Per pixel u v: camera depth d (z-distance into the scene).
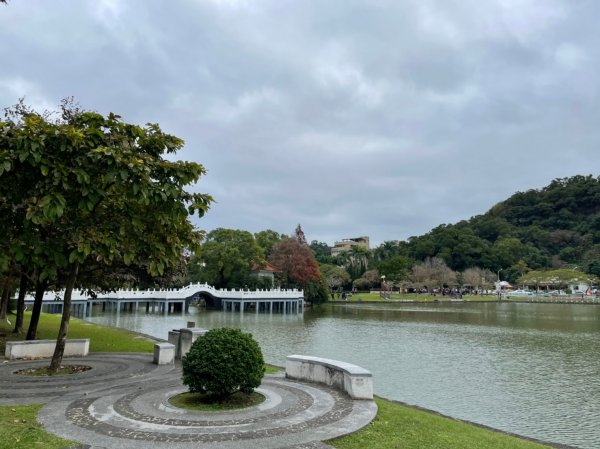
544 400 18.42
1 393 11.48
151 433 8.36
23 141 10.49
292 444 7.87
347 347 32.53
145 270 22.36
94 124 12.63
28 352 16.77
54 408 9.92
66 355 17.30
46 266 12.17
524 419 16.06
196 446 7.70
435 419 10.72
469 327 47.00
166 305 62.00
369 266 137.38
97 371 14.47
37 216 10.37
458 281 125.19
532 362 26.67
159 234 14.20
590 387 20.64
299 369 13.36
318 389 12.03
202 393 10.59
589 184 175.12
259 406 10.26
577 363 26.48
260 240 98.19
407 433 8.90
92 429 8.53
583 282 120.44
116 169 10.75
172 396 11.09
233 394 11.19
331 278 112.62
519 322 52.97
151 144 13.27
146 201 10.91
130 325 46.19
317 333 41.41
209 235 82.75
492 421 15.80
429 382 21.48
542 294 119.75
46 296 53.44
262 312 69.25
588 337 38.50
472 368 24.88
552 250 156.12
